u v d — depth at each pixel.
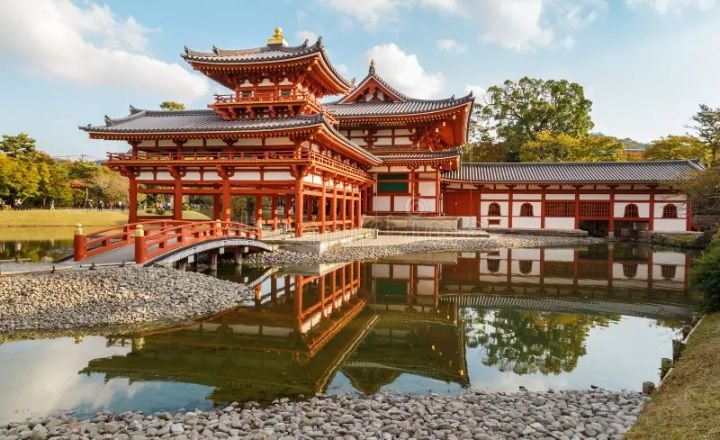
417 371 9.79
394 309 15.53
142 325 12.57
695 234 38.34
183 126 29.08
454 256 28.17
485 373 9.72
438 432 6.53
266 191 28.58
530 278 21.39
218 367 9.89
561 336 12.43
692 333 9.83
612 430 6.47
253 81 32.28
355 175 34.47
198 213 61.91
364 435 6.44
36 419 7.20
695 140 54.56
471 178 44.31
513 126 74.75
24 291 13.10
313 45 31.28
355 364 10.22
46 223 49.50
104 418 7.23
